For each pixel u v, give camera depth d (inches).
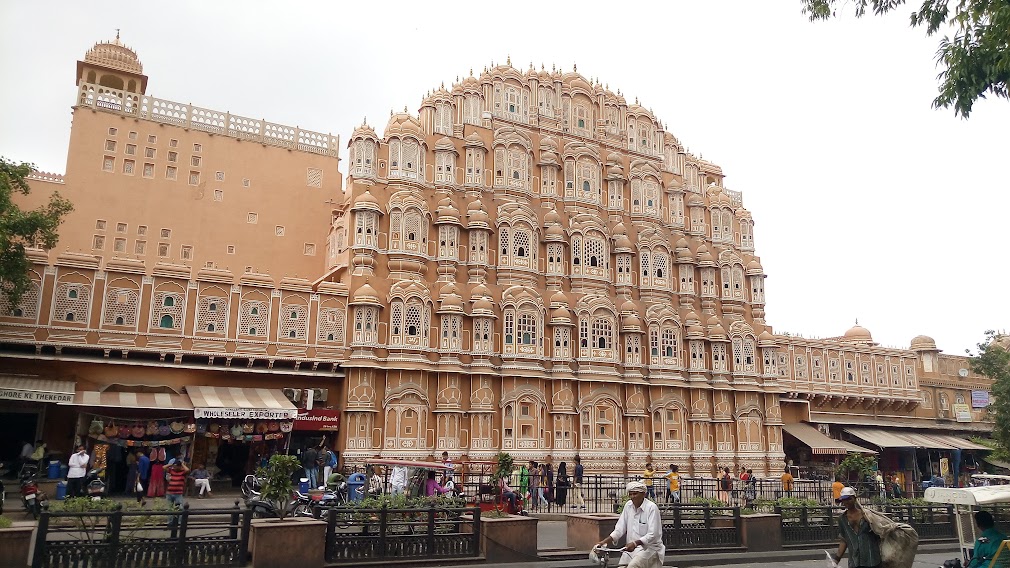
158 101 1612.9
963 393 2439.7
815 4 588.1
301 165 1734.7
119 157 1551.4
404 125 1658.5
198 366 1301.7
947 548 909.8
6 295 1172.5
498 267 1665.8
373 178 1582.2
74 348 1211.9
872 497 1057.5
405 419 1443.2
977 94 536.4
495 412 1551.4
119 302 1259.2
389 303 1480.1
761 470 1879.9
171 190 1585.9
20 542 508.1
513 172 1764.3
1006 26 510.0
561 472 1373.0
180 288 1311.5
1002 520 606.2
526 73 1882.4
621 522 483.8
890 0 568.1
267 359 1352.1
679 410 1801.2
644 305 1831.9
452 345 1523.1
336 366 1416.1
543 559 673.6
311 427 1373.0
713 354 1899.6
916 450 2190.0
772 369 1968.5
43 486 1069.1
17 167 1104.2
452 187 1685.5
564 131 1891.0
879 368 2261.3
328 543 597.3
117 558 532.1
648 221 1931.6
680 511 805.9
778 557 774.5
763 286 2076.8
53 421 1227.9
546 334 1657.2
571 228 1772.9
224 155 1656.0
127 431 1165.1
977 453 2338.8
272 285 1385.3
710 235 2078.0
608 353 1708.9
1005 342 2214.6
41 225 1129.4
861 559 457.7
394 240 1549.0
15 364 1202.0
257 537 562.6
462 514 704.4
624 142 1982.0
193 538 555.8
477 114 1785.2
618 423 1690.5
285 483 632.4
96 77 1770.4
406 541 629.3
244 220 1644.9
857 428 2151.8
